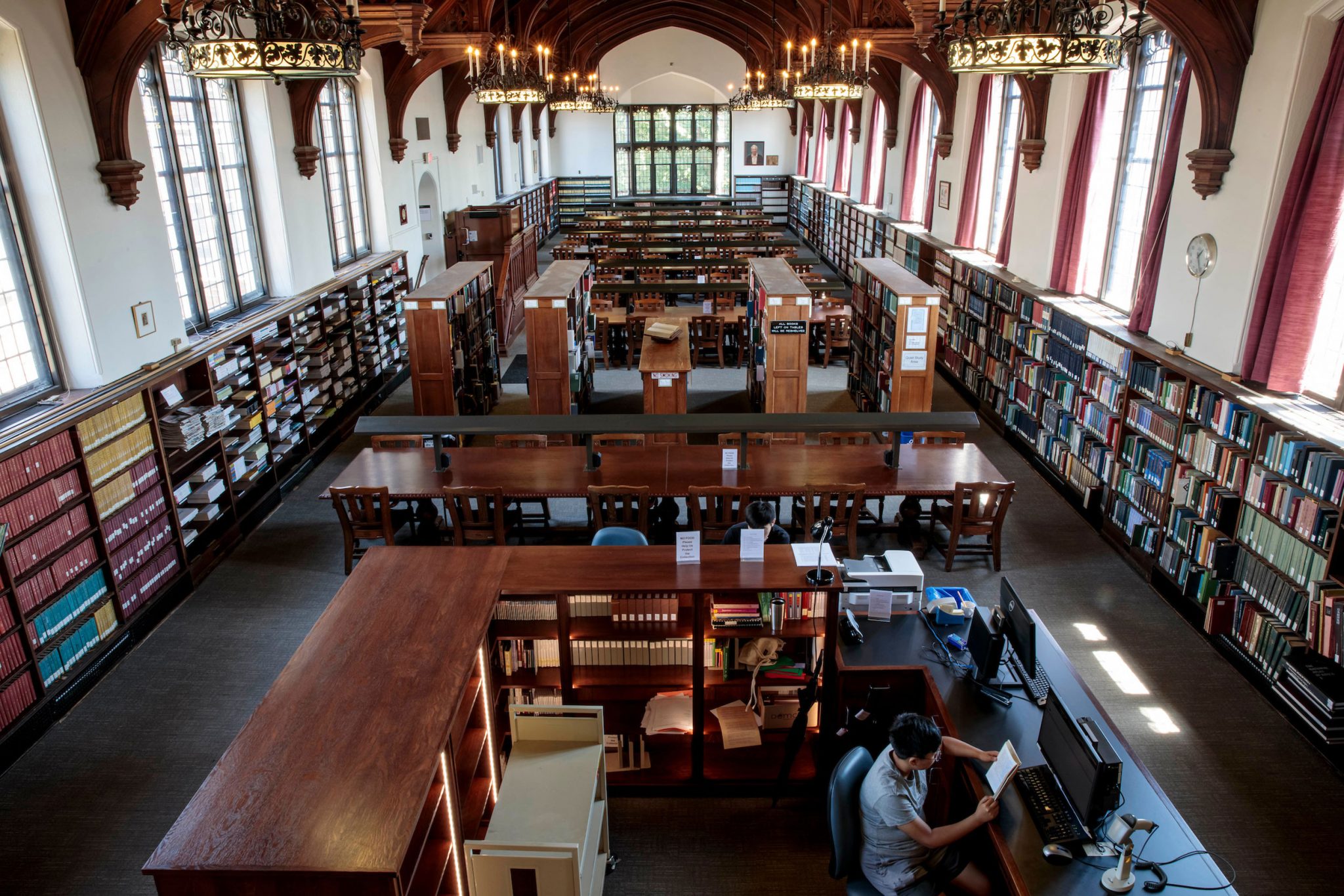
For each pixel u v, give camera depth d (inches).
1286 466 213.8
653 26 1043.3
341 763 123.0
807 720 182.5
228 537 303.3
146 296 265.7
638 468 286.8
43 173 222.7
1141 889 122.5
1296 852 174.9
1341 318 213.3
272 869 105.5
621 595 182.1
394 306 510.9
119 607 242.2
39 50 219.0
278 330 361.7
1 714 199.3
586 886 144.6
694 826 183.5
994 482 272.5
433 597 166.7
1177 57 290.2
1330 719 196.2
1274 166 226.8
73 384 241.3
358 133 490.6
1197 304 265.0
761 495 267.3
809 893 167.3
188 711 220.8
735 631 183.2
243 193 358.3
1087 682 228.7
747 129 1164.5
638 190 1189.7
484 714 167.8
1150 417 279.1
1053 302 357.7
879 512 315.0
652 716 184.4
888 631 189.2
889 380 396.5
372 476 283.3
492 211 607.2
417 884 133.2
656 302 576.1
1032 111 386.6
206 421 285.6
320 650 149.4
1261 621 222.5
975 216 506.6
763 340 407.2
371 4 338.0
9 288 223.0
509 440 324.2
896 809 136.5
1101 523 314.0
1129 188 330.3
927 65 517.0
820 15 611.5
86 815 187.3
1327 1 205.0
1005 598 174.1
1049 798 137.1
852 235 796.6
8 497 202.4
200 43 146.6
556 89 682.8
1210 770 197.2
